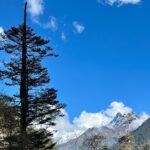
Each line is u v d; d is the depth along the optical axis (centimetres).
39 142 4722
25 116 4622
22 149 3406
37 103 4875
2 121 3244
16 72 5034
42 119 4847
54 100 4950
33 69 5097
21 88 4981
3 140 3281
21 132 3506
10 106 3381
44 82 5062
